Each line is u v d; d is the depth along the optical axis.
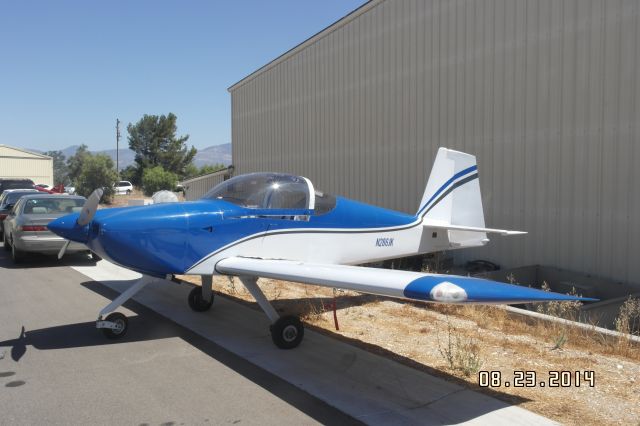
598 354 4.06
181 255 4.27
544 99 7.05
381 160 10.02
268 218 4.62
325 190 11.74
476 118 8.04
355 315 5.25
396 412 2.96
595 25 6.42
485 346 4.23
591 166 6.55
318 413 2.94
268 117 14.00
